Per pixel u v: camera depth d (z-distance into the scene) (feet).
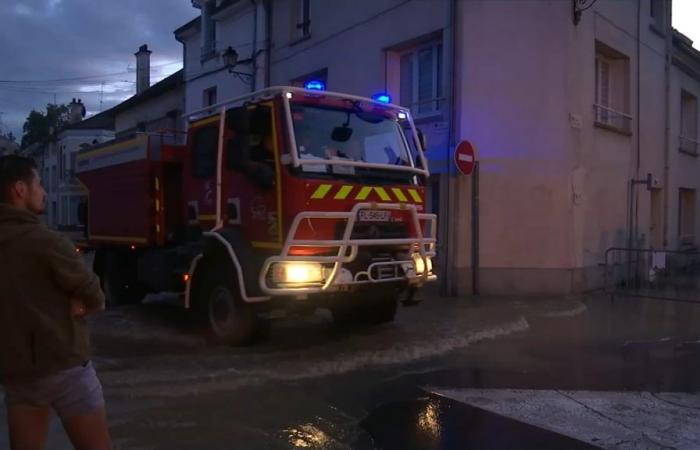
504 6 38.70
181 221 29.66
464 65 38.40
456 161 36.60
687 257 60.95
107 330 28.22
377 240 23.63
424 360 23.48
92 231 35.47
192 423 16.62
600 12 43.09
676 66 58.85
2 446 14.94
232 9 60.70
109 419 16.79
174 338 26.53
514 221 39.11
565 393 19.54
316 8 50.65
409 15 41.78
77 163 37.99
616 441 15.66
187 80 70.33
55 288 9.77
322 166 22.84
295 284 22.31
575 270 40.14
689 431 16.37
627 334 28.32
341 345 25.00
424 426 16.61
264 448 15.06
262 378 20.52
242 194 24.09
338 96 24.23
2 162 10.06
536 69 39.04
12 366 9.58
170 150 29.78
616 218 45.57
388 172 24.82
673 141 58.13
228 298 24.61
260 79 56.90
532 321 31.19
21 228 9.68
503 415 17.48
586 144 41.24
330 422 16.84
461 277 38.81
